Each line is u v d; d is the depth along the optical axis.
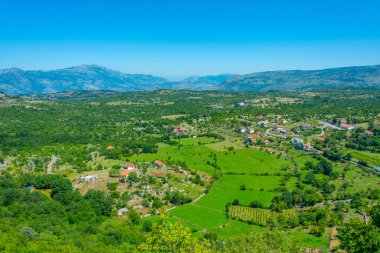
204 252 54.69
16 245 101.69
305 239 136.88
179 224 54.69
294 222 154.62
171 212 172.00
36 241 106.50
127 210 168.62
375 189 181.38
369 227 57.72
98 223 146.88
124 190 190.12
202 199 191.25
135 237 128.00
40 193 168.50
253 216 167.75
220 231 149.25
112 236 125.62
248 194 198.25
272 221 153.25
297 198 184.50
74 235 121.69
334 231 143.25
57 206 153.00
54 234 122.38
